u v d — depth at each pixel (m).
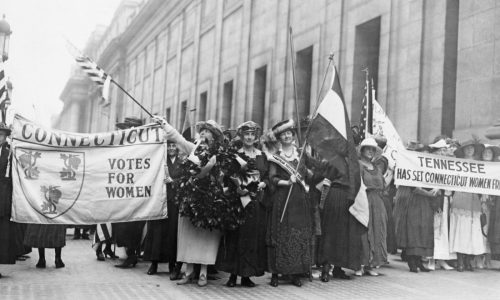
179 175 6.53
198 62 27.55
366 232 7.15
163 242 7.08
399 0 13.00
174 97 31.05
